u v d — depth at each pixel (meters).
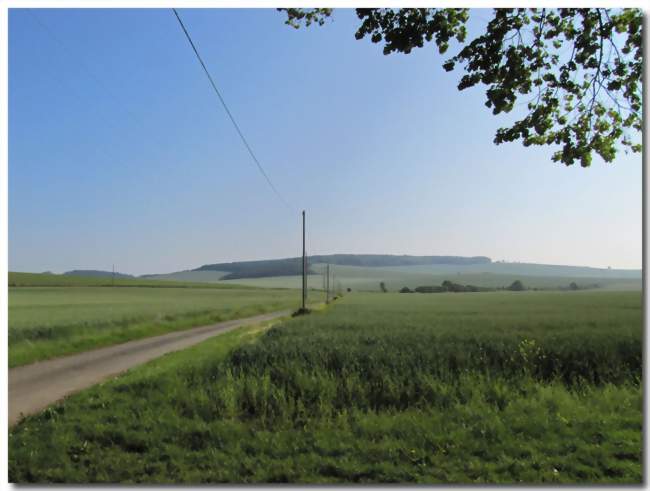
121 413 9.34
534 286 183.12
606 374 12.83
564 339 16.23
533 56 8.80
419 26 8.21
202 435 8.14
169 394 10.41
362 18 8.48
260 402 9.98
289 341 16.41
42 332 24.53
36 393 12.93
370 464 6.80
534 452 7.09
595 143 9.82
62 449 7.56
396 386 10.66
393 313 41.25
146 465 6.96
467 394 10.27
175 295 100.50
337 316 35.97
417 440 7.62
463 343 16.00
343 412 9.35
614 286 173.50
